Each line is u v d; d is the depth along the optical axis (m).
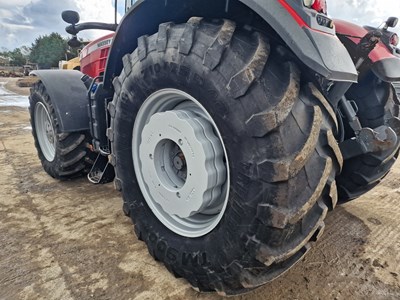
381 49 1.92
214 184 1.48
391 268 1.92
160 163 1.70
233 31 1.30
